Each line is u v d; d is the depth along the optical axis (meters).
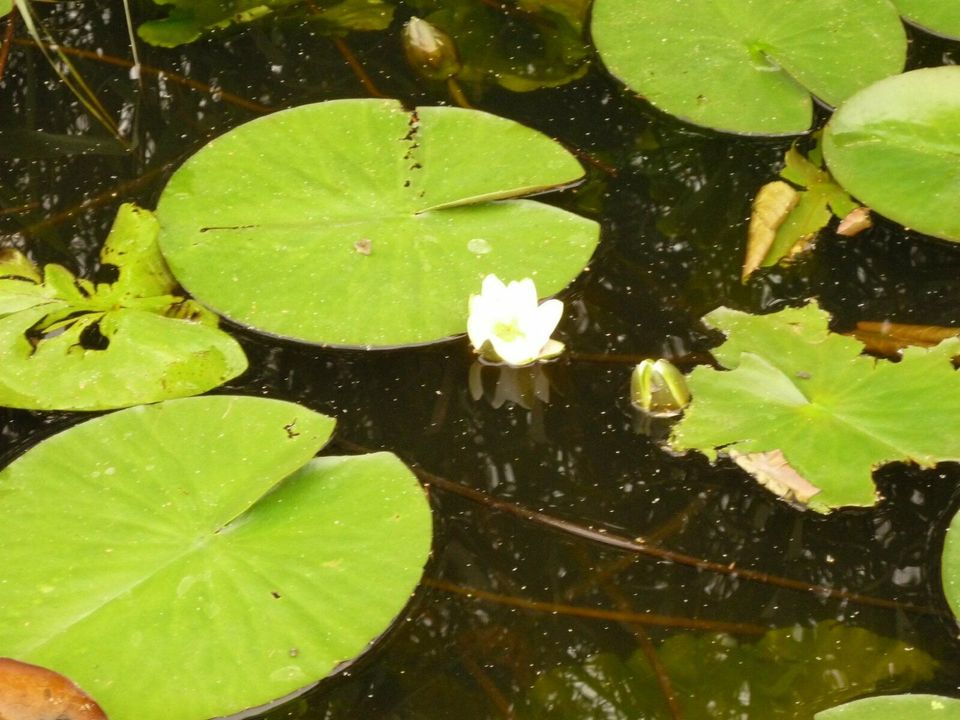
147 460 1.39
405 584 1.36
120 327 1.44
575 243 1.48
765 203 1.51
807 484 1.39
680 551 1.39
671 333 1.46
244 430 1.40
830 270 1.49
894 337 1.46
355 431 1.43
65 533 1.37
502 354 1.44
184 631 1.34
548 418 1.44
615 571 1.39
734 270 1.49
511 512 1.41
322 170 1.50
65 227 1.50
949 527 1.38
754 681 1.35
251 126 1.53
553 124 1.56
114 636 1.33
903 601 1.38
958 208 1.49
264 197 1.49
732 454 1.40
